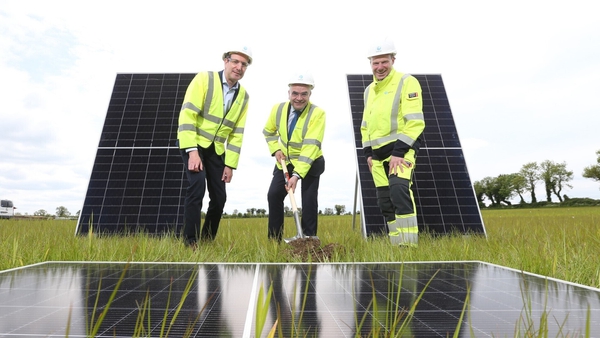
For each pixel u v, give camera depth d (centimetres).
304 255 479
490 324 171
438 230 714
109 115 853
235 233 712
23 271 316
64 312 185
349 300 214
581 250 429
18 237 529
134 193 746
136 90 897
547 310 192
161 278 284
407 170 541
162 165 783
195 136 540
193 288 246
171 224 701
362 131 625
